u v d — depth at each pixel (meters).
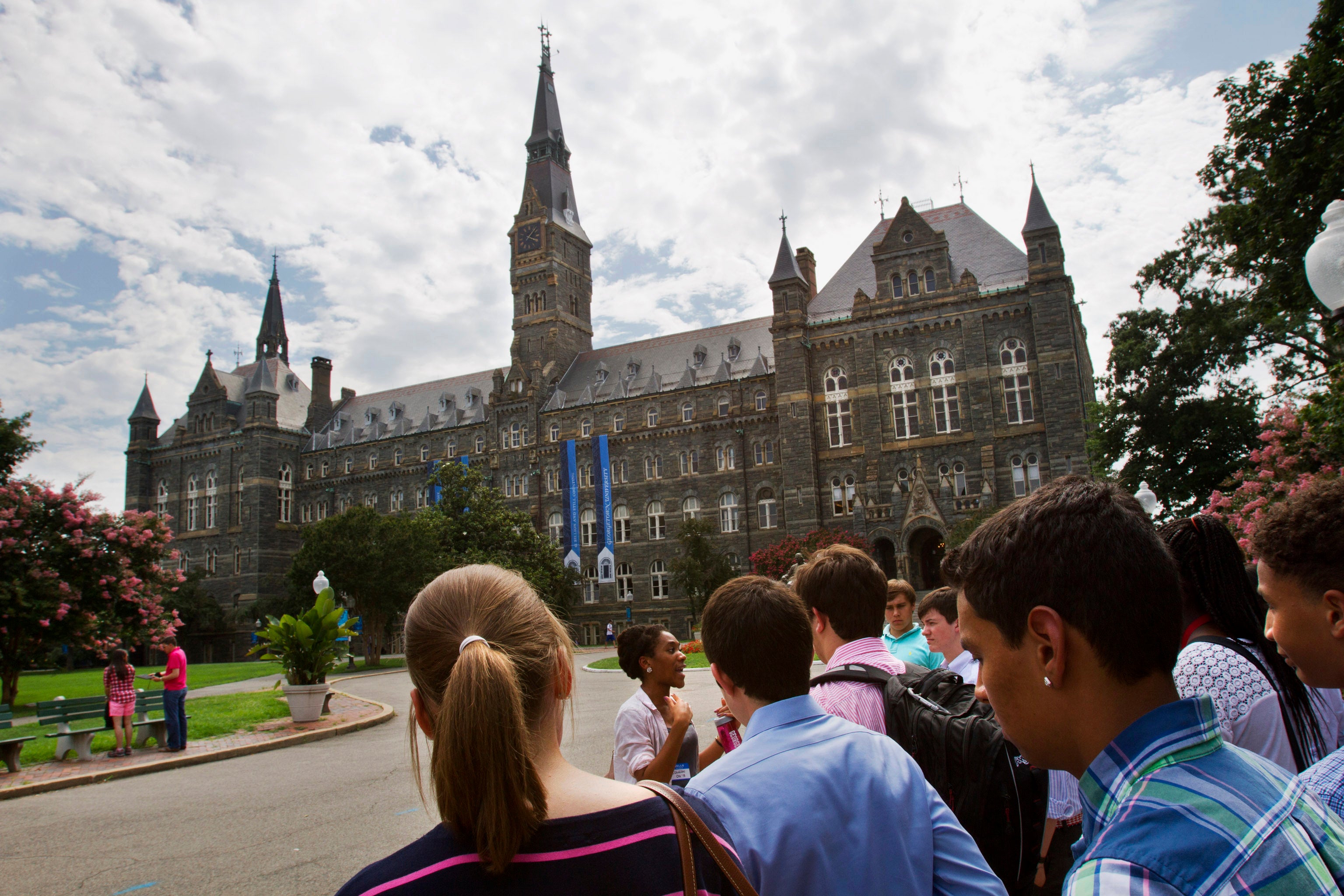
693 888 2.37
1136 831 1.97
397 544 65.31
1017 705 2.43
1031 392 59.81
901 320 64.38
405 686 40.66
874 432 63.91
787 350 67.38
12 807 15.05
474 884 2.29
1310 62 26.56
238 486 98.94
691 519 72.06
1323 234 8.88
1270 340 46.34
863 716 4.71
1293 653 3.69
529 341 91.81
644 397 81.12
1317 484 3.80
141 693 21.39
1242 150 30.12
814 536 60.69
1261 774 2.11
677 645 7.00
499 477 87.75
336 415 107.38
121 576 34.25
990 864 4.19
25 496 32.16
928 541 63.69
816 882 3.09
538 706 2.80
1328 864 2.01
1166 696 2.29
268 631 25.17
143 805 14.82
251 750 20.58
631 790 2.64
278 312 115.25
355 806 14.18
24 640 32.31
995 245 64.94
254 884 10.28
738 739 7.30
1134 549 2.27
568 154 101.69
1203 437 51.12
